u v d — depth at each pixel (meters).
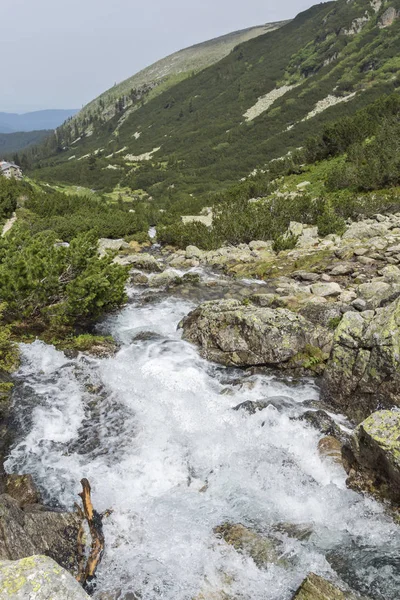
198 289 15.44
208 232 24.41
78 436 7.52
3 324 10.91
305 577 4.70
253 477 6.49
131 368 9.76
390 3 164.75
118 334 11.85
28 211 44.38
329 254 17.62
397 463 5.57
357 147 37.78
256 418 7.82
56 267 11.34
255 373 9.88
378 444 5.86
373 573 4.80
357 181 31.38
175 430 7.61
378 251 16.44
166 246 25.48
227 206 31.47
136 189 131.38
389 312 7.97
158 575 4.83
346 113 110.19
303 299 12.46
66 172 152.62
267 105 167.12
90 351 10.43
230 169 118.69
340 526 5.54
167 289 15.65
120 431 7.62
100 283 11.21
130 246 25.53
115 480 6.44
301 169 46.00
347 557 5.04
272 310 10.72
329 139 47.41
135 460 6.91
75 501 5.94
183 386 9.13
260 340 9.97
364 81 128.75
